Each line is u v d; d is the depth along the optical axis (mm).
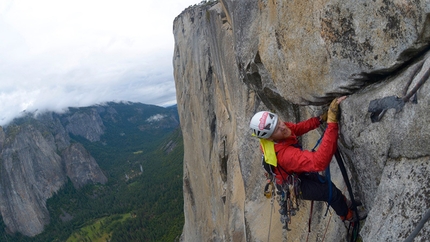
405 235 2355
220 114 15836
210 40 15203
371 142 2949
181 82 28219
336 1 2957
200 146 21641
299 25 3650
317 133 5953
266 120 3355
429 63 2311
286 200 3736
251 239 8914
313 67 3590
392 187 2643
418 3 2250
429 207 2221
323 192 3566
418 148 2414
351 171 3748
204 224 21281
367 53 2822
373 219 2795
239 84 11289
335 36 3113
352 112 3121
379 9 2578
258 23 5508
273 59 4703
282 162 3469
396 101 2584
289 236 7156
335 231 4809
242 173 10828
